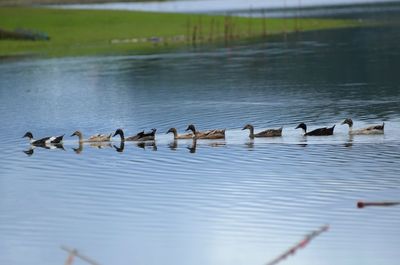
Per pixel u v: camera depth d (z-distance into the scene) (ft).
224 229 113.50
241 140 167.22
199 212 120.78
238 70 285.02
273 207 121.60
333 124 180.34
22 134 186.09
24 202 129.39
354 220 114.93
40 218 121.08
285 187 131.54
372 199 123.54
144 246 108.27
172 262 102.83
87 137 179.42
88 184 138.41
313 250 105.29
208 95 230.89
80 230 115.34
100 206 125.70
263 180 136.05
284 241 108.37
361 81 247.29
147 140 170.91
